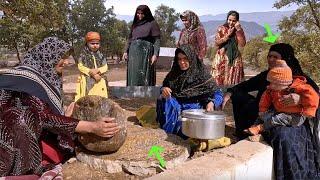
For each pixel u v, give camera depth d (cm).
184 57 439
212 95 448
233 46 726
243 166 318
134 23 757
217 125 371
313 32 998
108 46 2612
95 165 359
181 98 450
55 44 303
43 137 308
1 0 1078
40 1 1180
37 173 288
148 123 474
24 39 1714
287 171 364
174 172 293
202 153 397
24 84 284
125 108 632
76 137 369
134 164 349
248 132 390
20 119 277
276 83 370
